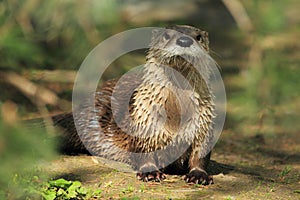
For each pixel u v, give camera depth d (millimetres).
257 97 15234
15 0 13633
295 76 16062
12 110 13312
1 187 6062
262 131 13461
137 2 17266
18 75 14391
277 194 8359
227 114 14492
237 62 17719
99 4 12766
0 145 5770
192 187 8430
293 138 13094
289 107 15211
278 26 17406
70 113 10578
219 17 19781
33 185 7273
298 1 19656
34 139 6023
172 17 17984
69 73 14883
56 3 13461
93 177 8844
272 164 10781
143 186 8281
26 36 13906
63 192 7590
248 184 8742
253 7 17625
